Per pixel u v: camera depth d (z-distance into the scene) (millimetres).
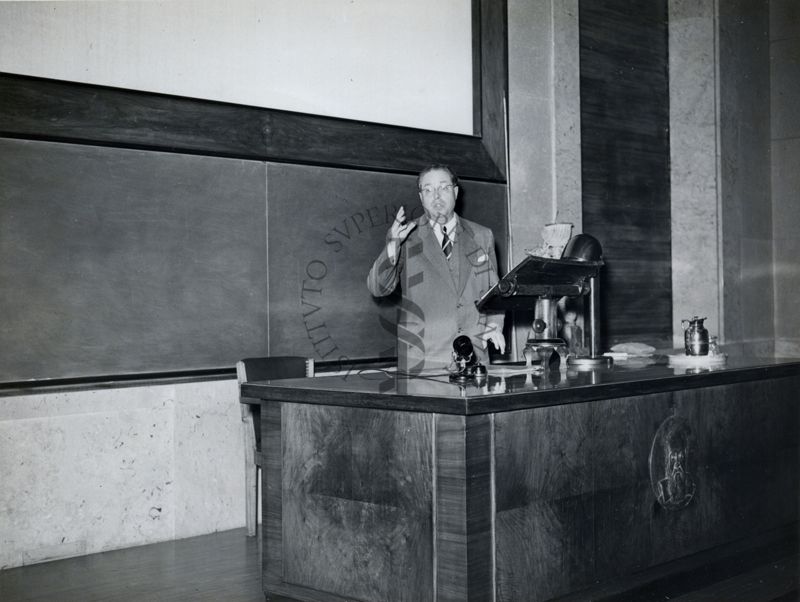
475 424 3023
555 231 5012
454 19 6086
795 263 7973
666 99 7457
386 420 3197
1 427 4199
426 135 5816
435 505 3062
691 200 7410
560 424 3322
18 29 4340
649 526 3678
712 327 7355
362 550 3268
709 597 3566
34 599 3705
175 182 4734
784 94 8055
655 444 3719
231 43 5047
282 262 5137
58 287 4363
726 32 7465
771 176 8078
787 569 3949
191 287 4793
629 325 7133
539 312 4137
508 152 6262
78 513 4422
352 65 5570
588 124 6812
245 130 4973
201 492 4836
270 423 3568
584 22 6789
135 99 4609
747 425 4215
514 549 3139
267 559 3572
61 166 4375
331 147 5320
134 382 4613
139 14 4715
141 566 4188
